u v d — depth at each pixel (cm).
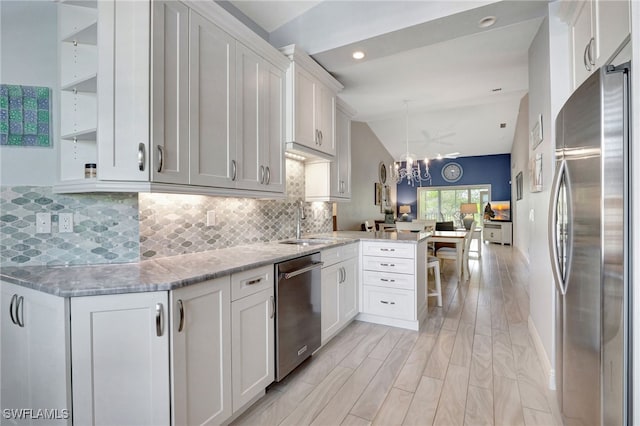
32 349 141
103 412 132
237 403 174
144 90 157
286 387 209
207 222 235
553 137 213
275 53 245
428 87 430
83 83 170
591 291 130
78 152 181
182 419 143
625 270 111
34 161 175
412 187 1139
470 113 677
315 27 280
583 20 178
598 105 120
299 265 226
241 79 215
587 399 136
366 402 193
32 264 174
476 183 1048
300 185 345
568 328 156
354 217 687
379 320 321
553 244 168
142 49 158
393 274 310
